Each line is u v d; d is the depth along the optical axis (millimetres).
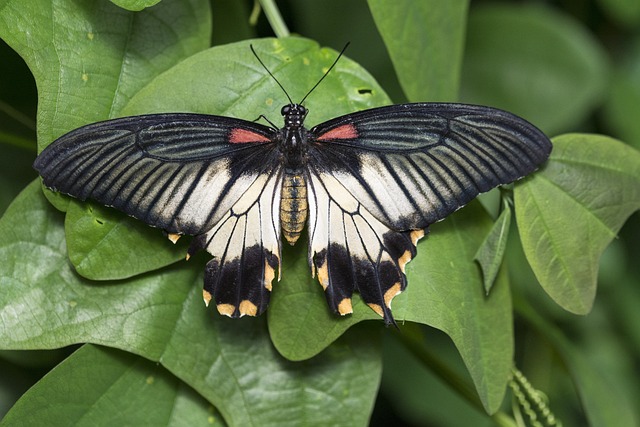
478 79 745
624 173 613
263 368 614
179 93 592
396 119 591
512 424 657
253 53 600
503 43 740
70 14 592
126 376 612
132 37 598
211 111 594
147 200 584
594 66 732
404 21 619
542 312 730
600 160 611
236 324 614
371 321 619
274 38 603
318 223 595
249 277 590
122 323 604
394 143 592
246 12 655
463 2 642
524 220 607
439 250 601
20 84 637
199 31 604
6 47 628
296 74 601
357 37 733
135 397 613
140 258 597
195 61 594
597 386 673
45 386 600
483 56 743
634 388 750
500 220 605
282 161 596
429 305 594
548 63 736
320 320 597
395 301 593
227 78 596
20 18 586
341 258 593
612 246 744
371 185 594
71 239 590
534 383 733
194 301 610
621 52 755
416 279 596
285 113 591
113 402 610
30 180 664
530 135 583
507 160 585
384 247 592
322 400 616
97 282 603
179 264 608
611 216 613
